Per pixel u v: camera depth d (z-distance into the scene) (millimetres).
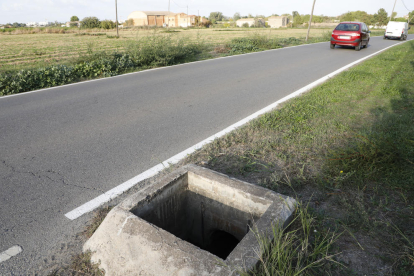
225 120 5305
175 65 11734
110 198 3012
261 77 9141
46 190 3156
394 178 2932
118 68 10422
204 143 4301
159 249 1920
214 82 8500
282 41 21406
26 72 8250
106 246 2125
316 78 8797
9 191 3129
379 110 5266
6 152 4078
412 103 5543
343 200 2662
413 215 2471
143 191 2445
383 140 3639
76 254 2264
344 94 6508
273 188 2975
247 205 2498
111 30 47625
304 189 2957
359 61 11977
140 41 12562
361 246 2178
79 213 2781
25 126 5102
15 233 2504
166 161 3777
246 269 1747
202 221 2926
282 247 1889
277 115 5133
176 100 6680
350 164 3240
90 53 11500
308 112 5293
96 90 7672
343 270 1994
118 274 1988
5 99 6906
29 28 45344
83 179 3377
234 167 3457
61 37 31797
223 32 38250
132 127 5027
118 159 3865
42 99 6852
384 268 2000
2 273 2094
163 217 2645
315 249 2045
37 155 3986
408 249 2104
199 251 1865
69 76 9062
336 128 4461
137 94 7234
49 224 2625
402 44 20219
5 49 18828
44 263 2184
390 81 7645
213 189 2674
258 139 4219
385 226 2365
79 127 5043
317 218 2479
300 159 3559
